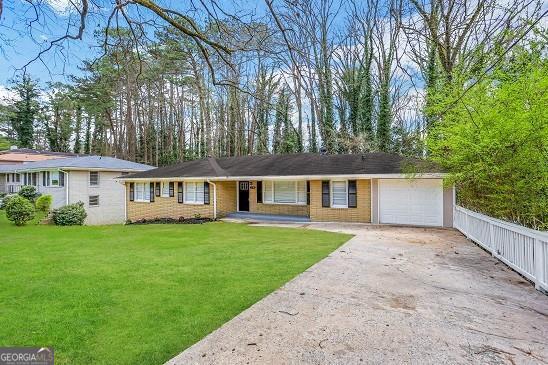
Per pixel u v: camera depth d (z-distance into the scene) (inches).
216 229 531.8
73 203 781.9
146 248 367.9
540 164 281.9
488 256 313.1
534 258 224.4
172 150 1347.2
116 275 251.4
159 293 207.8
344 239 412.5
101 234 492.7
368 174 549.6
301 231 493.4
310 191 623.2
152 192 783.1
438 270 262.7
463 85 388.2
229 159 816.3
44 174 968.3
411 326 158.1
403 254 321.4
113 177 923.4
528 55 321.1
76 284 228.2
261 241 406.0
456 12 448.1
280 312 174.2
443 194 523.8
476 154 346.0
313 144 1004.6
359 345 139.0
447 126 409.7
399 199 554.3
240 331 152.2
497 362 127.3
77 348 138.9
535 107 278.5
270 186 709.9
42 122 1718.8
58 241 426.3
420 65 510.3
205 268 271.0
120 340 145.6
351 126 948.6
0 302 194.4
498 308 183.3
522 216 309.4
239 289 213.9
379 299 195.0
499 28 397.1
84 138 1792.6
